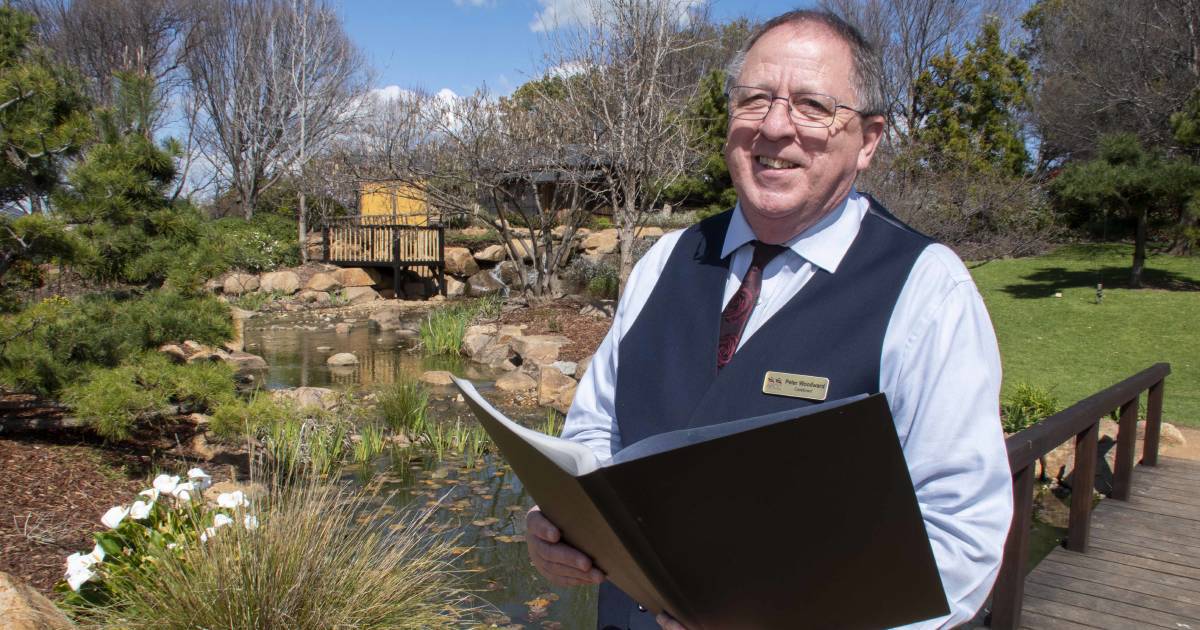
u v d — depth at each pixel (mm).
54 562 3580
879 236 1330
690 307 1445
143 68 28141
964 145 17609
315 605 2736
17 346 5016
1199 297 14586
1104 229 23391
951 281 1207
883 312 1217
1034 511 5727
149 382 5180
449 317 13805
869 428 880
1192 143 15656
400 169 14523
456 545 4648
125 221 5766
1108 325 13164
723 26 22266
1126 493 5062
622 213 13977
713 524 963
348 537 3197
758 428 881
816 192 1316
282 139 28531
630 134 13055
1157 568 3936
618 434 1561
